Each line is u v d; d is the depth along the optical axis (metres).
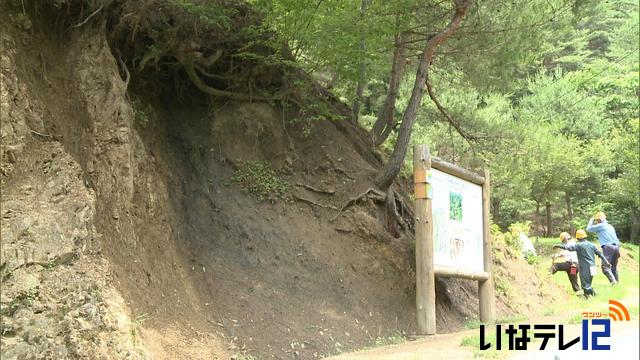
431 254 10.59
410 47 14.57
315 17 10.84
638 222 31.00
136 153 9.56
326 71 14.97
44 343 5.80
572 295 17.16
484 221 12.93
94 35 9.06
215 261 10.11
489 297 12.56
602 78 28.95
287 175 12.27
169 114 11.87
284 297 10.04
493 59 14.91
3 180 6.63
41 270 6.23
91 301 6.47
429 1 13.12
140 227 8.95
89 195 7.27
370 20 11.23
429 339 9.96
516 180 22.33
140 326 7.35
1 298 5.75
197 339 8.17
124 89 9.22
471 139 17.78
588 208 31.36
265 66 12.39
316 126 13.52
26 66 7.98
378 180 12.95
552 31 14.70
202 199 10.98
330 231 11.86
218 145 11.81
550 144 22.69
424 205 10.65
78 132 8.34
